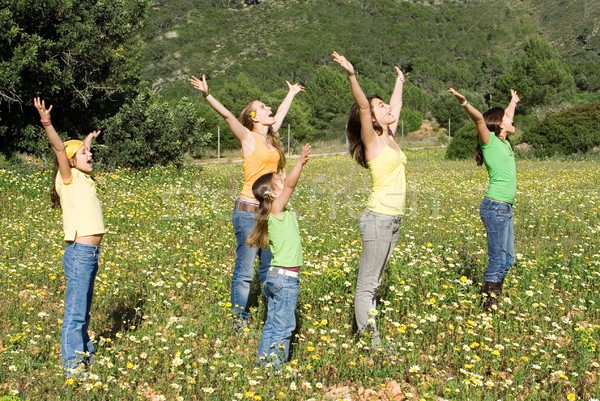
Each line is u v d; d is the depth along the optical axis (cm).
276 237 491
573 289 667
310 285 658
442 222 1080
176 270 734
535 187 1609
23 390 453
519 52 6400
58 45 1878
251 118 577
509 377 468
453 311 595
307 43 7675
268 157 571
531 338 524
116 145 1973
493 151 605
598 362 497
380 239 507
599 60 6456
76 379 453
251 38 8306
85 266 486
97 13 1967
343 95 5497
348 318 584
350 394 453
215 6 9475
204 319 588
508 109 626
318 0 9069
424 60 6356
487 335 537
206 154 4216
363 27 7481
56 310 624
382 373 477
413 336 528
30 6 1800
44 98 1938
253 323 590
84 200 491
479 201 1351
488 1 7438
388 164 508
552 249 859
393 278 664
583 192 1442
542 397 445
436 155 3819
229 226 1040
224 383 458
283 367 472
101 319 604
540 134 3198
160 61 7888
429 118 6053
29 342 529
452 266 714
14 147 1978
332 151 4475
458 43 6656
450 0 7556
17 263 764
